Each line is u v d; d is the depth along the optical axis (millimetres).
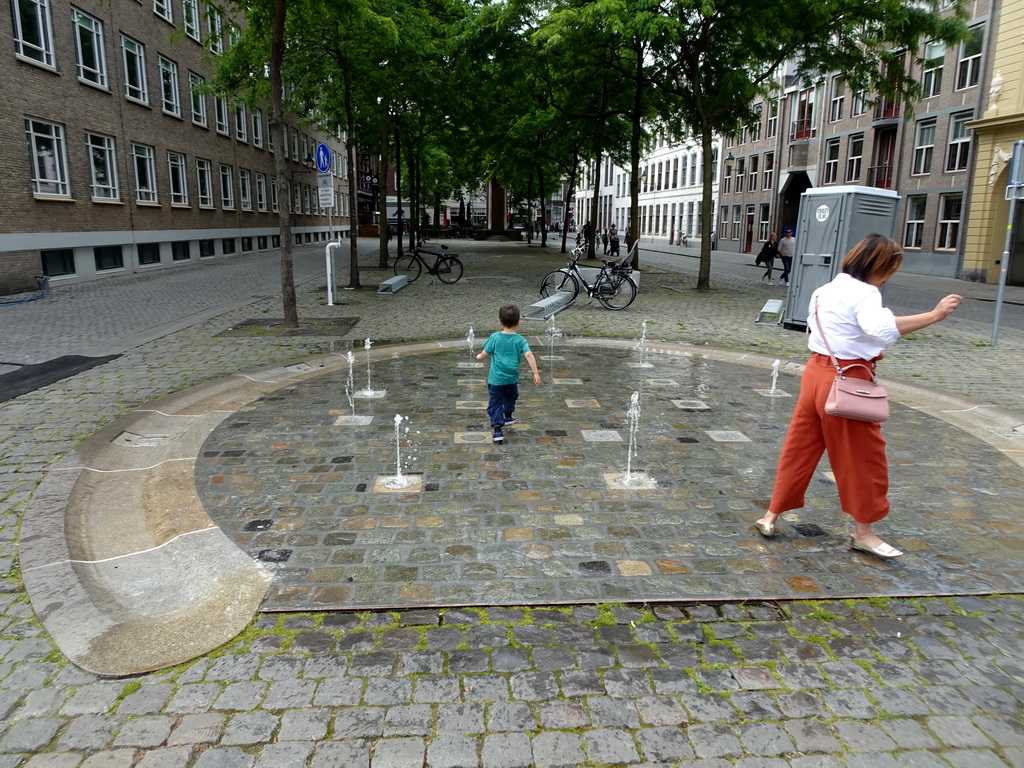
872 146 32625
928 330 12906
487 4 19406
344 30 15906
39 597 3500
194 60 29031
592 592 3561
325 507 4574
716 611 3414
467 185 58031
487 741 2547
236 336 11242
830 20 16188
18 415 6723
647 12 13844
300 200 47062
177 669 2957
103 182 22344
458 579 3678
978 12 25750
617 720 2662
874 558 3971
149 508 4570
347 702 2752
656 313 14602
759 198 45312
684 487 4988
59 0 19828
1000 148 24719
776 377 8344
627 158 31609
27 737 2561
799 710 2730
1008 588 3656
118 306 14969
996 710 2744
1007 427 6566
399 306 15141
